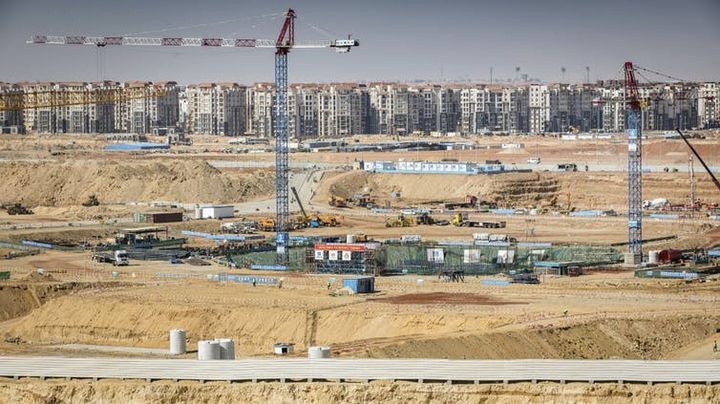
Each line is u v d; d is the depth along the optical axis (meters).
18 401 166.50
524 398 157.12
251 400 161.25
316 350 177.75
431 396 158.38
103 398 164.88
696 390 155.75
